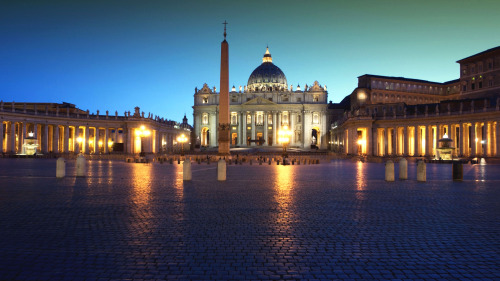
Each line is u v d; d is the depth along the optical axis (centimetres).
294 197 1723
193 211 1351
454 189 2078
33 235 1002
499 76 9394
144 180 2562
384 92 12162
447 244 944
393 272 755
